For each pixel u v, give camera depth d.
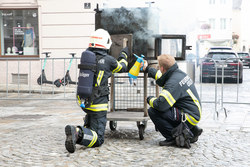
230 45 38.31
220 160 3.54
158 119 4.14
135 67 4.22
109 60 4.04
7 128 5.33
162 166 3.35
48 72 11.50
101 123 4.07
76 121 5.97
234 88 11.82
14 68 12.06
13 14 12.42
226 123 5.63
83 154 3.79
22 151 3.94
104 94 4.03
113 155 3.75
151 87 5.31
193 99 4.09
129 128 5.27
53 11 11.90
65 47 11.91
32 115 6.68
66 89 10.38
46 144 4.27
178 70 4.14
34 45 12.34
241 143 4.25
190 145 4.12
